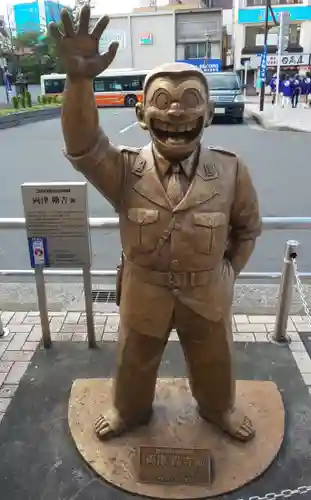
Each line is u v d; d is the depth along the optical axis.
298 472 2.53
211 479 2.42
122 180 2.11
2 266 5.48
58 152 12.33
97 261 5.53
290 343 3.69
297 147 12.48
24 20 43.28
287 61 33.69
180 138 1.93
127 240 2.16
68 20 1.69
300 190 8.09
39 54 41.31
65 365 3.46
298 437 2.75
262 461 2.53
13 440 2.77
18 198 7.95
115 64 35.84
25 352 3.62
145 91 1.97
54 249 3.37
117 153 2.09
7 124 19.45
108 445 2.63
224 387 2.52
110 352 3.61
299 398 3.10
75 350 3.64
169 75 1.87
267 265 5.34
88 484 2.46
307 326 3.92
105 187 2.09
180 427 2.72
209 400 2.60
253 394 3.02
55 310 4.24
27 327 3.96
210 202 2.07
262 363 3.46
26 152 12.52
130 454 2.57
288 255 3.45
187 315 2.26
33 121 21.42
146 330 2.29
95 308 4.28
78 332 3.87
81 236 3.32
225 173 2.13
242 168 2.19
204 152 2.13
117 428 2.65
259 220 2.37
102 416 2.73
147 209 2.05
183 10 34.00
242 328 3.89
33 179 9.32
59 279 5.12
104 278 5.04
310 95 29.27
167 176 2.06
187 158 2.06
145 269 2.19
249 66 34.03
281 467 2.55
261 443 2.63
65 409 3.01
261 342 3.70
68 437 2.78
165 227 2.05
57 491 2.44
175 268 2.12
